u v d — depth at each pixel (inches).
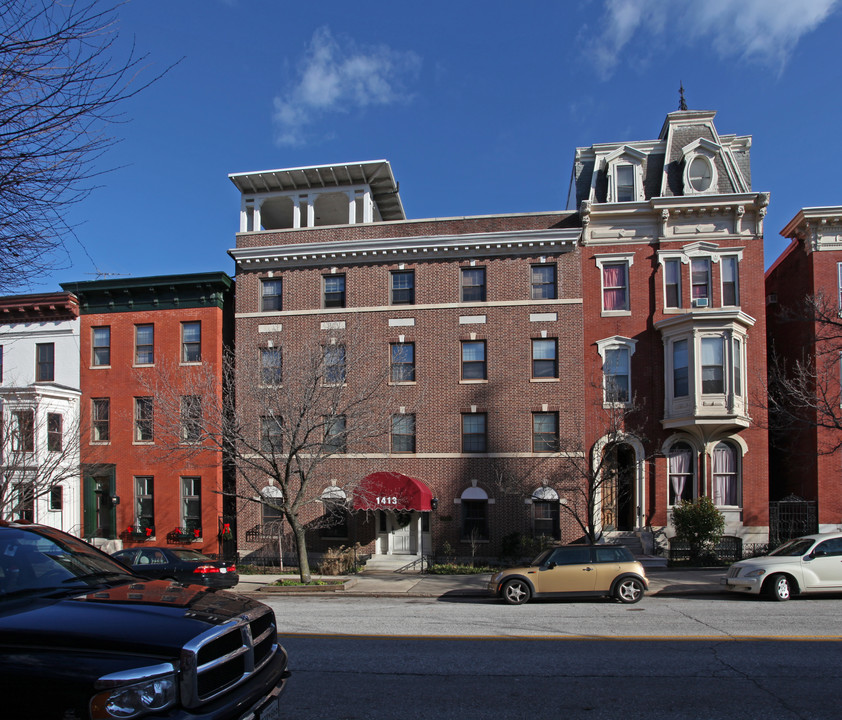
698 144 959.6
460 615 520.4
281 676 201.2
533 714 262.8
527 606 576.1
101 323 1055.6
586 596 593.9
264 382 795.4
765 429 893.8
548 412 934.4
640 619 484.4
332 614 533.3
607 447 852.6
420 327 964.0
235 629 179.5
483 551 909.8
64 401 1017.5
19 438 872.3
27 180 250.8
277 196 1094.4
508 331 947.3
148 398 1019.3
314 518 938.1
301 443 756.6
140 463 1011.3
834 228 909.2
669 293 942.4
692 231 944.3
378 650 377.4
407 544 933.8
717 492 905.5
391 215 1267.2
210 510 978.1
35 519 995.9
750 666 333.7
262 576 856.3
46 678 142.6
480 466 925.2
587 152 1039.6
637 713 263.1
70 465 933.8
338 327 947.3
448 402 943.7
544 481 911.7
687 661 345.7
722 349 879.7
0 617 163.3
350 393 886.4
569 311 940.6
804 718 256.2
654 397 924.0
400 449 953.5
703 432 902.4
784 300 1010.7
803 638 402.0
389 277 984.9
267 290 1016.2
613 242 955.3
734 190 945.5
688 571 785.6
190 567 668.7
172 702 151.3
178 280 1017.5
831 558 588.4
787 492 974.4
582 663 343.3
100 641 153.9
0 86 233.1
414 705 273.7
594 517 890.1
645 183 991.0
